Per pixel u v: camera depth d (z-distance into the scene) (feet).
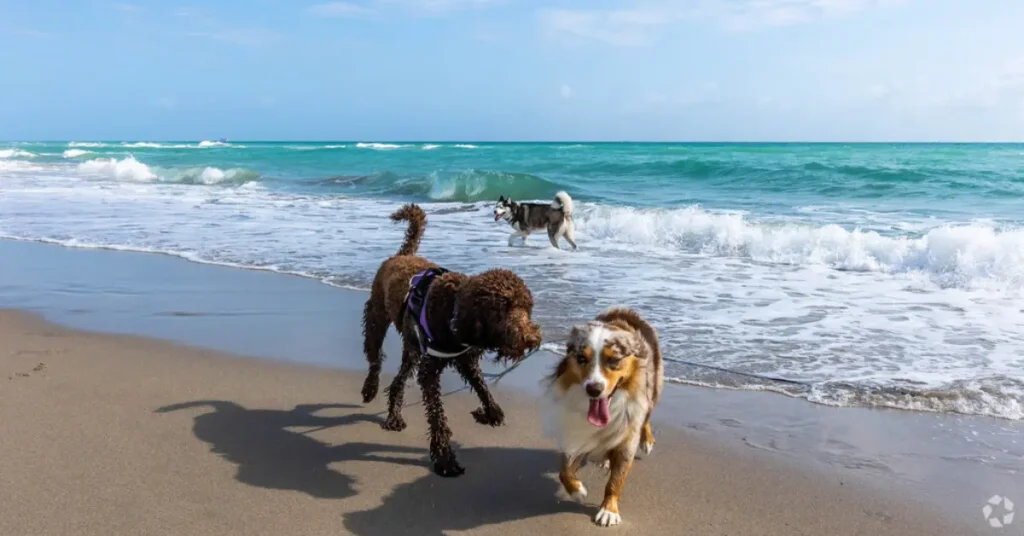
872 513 12.31
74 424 15.65
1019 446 14.73
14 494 12.57
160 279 30.60
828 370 19.13
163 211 54.39
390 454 14.75
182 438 15.14
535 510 12.57
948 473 13.65
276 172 101.09
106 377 18.74
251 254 35.96
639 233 41.57
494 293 12.96
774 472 13.79
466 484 13.48
